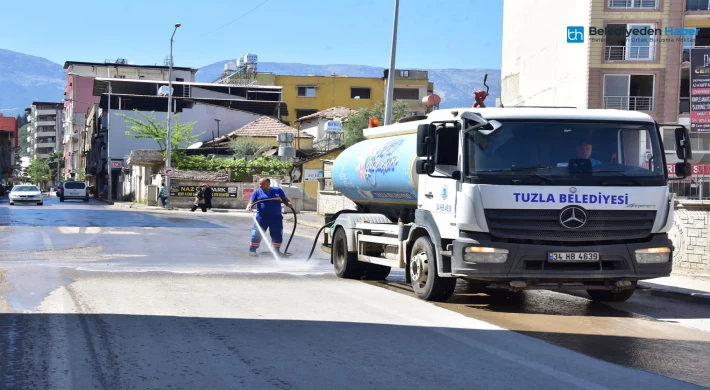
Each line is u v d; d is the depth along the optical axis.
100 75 115.25
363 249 11.95
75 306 8.63
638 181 8.98
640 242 9.01
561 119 9.08
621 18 41.12
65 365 5.87
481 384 5.52
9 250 16.42
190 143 71.62
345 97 90.75
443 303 9.78
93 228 24.88
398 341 7.03
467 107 10.03
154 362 6.02
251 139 57.69
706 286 11.52
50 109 199.88
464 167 8.91
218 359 6.16
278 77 90.88
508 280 9.01
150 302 9.06
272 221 15.41
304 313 8.50
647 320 8.81
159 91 70.19
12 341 6.70
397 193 11.22
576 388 5.46
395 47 23.81
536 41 45.28
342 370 5.86
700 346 7.22
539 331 7.82
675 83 41.06
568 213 8.78
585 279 8.95
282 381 5.50
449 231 9.21
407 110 57.47
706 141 40.78
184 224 28.75
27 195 53.38
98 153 85.25
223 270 13.04
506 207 8.75
